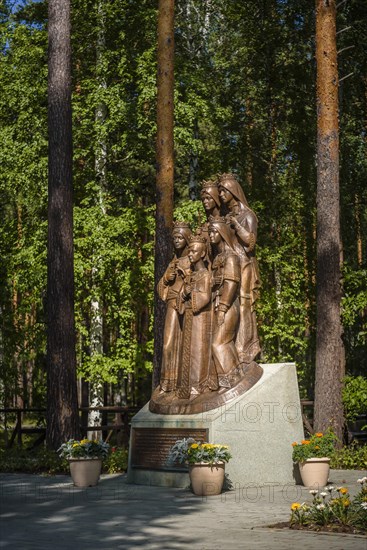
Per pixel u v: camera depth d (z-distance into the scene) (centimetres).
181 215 2816
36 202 3003
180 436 1512
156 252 2077
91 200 3027
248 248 1600
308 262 3278
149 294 2920
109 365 2778
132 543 889
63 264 2044
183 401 1544
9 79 2997
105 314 3158
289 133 3491
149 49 2953
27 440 2989
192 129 3153
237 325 1575
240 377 1530
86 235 2878
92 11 3025
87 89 3034
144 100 2877
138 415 1606
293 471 1548
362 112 3281
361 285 2158
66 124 2097
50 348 2019
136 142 3023
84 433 2372
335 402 2033
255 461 1496
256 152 3522
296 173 3528
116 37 3091
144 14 3012
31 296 2997
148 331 3025
